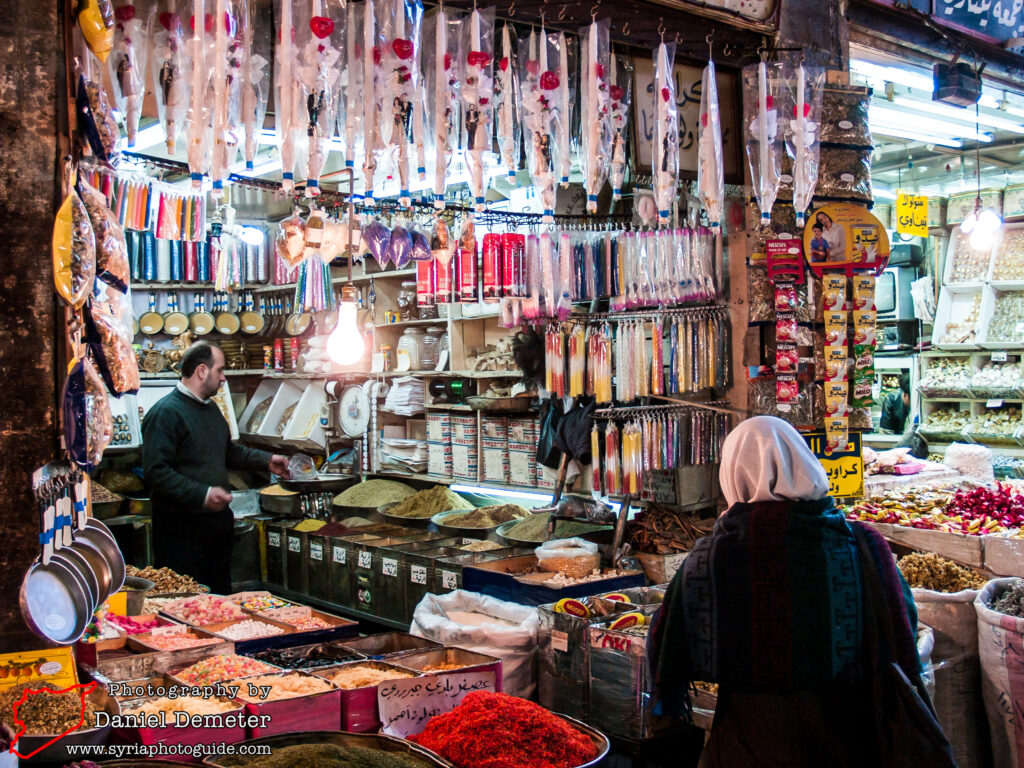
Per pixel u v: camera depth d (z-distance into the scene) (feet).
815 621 5.88
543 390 14.60
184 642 9.28
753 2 11.83
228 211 14.17
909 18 14.32
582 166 10.55
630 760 9.25
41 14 6.79
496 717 7.02
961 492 13.66
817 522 6.11
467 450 18.19
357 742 6.98
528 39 10.14
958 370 23.62
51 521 6.59
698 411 12.60
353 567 15.69
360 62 8.68
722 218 12.49
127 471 20.30
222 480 14.83
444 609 11.24
